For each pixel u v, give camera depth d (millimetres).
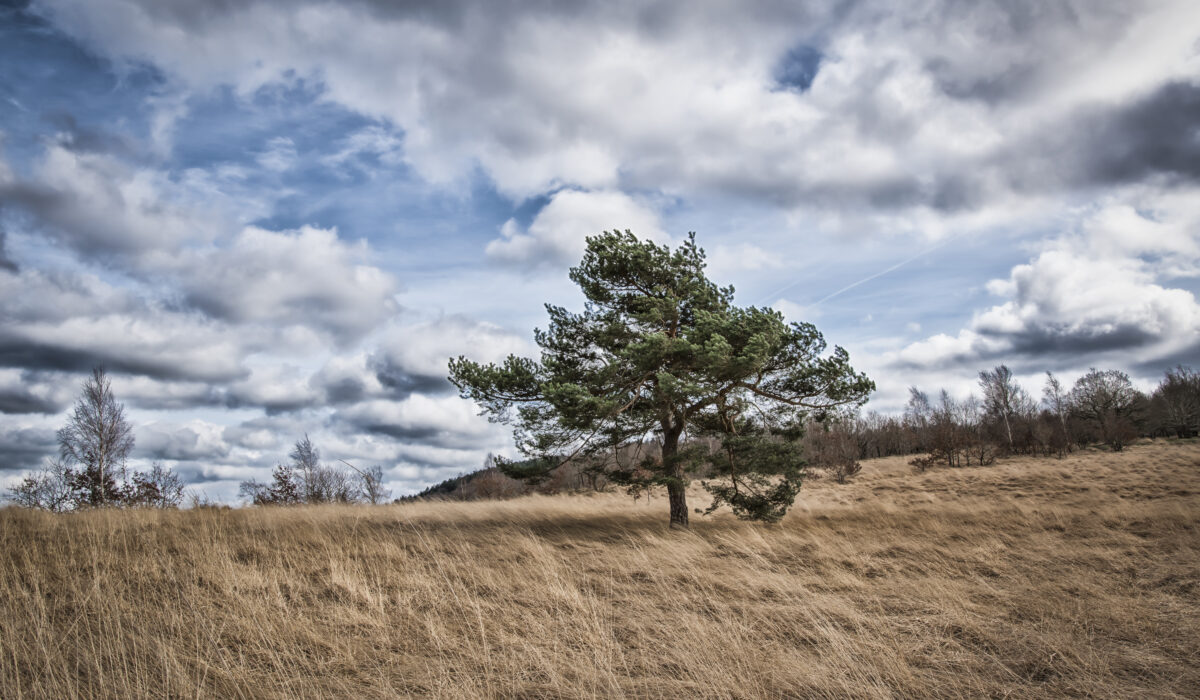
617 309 15836
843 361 14016
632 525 15219
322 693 4613
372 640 5848
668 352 13570
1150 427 62031
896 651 5586
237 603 6570
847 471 46344
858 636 6027
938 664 5375
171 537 9930
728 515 19062
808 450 53094
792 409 15219
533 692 4758
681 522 14531
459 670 5098
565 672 5129
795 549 11648
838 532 14445
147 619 5992
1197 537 11922
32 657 4812
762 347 12734
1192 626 6340
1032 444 53250
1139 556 10516
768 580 8500
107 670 4754
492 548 10781
